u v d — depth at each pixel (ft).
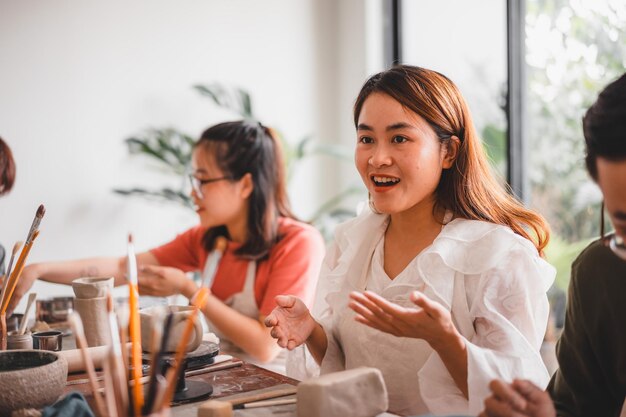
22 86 9.41
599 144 2.67
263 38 11.10
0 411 3.26
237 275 6.51
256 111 11.07
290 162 10.35
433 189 4.37
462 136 4.39
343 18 11.67
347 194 11.10
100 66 9.88
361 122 4.33
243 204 6.46
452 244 4.24
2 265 6.51
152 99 10.25
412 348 4.24
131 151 9.81
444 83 4.36
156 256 7.42
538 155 9.60
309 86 11.54
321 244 6.58
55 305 5.76
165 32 10.32
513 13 9.49
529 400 2.99
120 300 5.64
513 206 4.50
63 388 3.51
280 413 3.45
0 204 9.30
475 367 3.61
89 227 9.87
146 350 4.05
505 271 4.11
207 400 3.68
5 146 6.42
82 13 9.74
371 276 4.64
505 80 9.70
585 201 9.20
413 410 4.26
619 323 3.36
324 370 4.62
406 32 11.40
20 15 9.37
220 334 6.50
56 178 9.64
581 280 3.51
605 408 3.56
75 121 9.75
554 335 9.42
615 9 8.54
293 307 4.33
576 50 9.00
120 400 2.87
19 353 3.60
